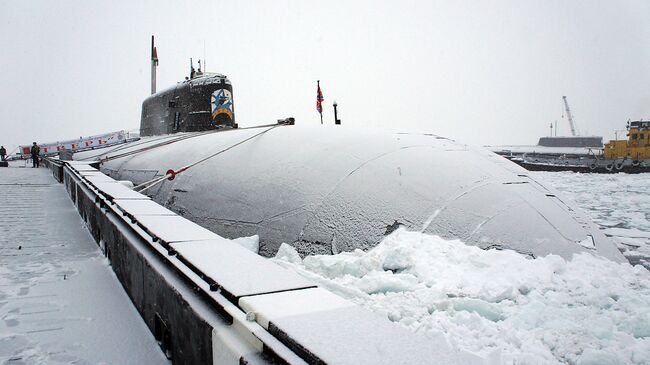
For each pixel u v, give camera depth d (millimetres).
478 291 3955
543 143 73625
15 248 5629
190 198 7980
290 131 8414
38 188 11953
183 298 2416
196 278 2459
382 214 5578
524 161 48375
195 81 13211
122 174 12484
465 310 3707
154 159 11391
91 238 6258
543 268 4312
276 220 6188
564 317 3529
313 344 1554
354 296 4008
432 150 6723
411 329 3428
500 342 3201
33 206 8961
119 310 3646
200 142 10406
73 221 7480
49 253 5414
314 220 5852
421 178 5941
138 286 3539
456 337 3277
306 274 4387
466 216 5383
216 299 2146
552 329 3373
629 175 38406
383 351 1501
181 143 11367
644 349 3006
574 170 43594
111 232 4773
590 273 4469
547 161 46375
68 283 4281
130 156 13609
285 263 4703
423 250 4609
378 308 3758
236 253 2787
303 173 6578
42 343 3049
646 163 39469
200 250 2850
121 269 4227
